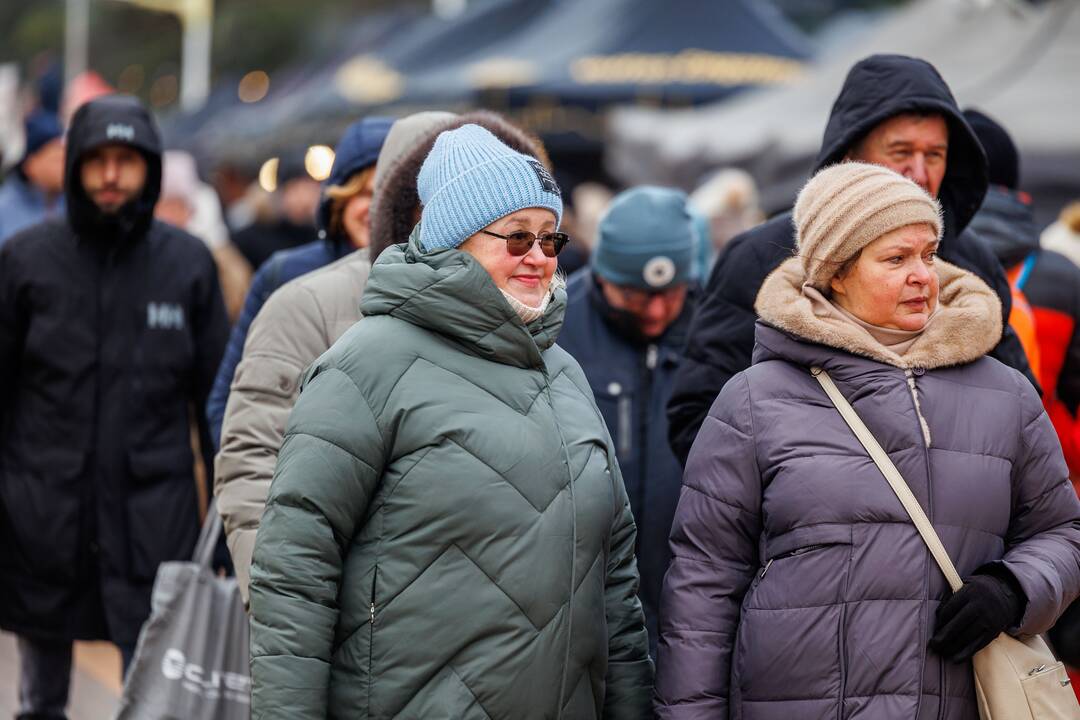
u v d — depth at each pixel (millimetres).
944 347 10266
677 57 52750
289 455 9812
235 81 125812
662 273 14672
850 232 10352
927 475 10008
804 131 33406
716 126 36500
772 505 10188
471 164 10117
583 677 10078
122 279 16766
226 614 13242
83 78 45969
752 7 54281
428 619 9602
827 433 10180
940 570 9891
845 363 10281
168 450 16875
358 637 9758
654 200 14906
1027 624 9891
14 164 26109
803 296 10578
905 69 12664
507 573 9641
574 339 15125
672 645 10438
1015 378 10539
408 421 9758
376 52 74688
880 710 9734
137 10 155125
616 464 10641
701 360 12922
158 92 146500
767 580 10148
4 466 16672
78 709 20141
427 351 9922
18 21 175125
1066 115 27703
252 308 14875
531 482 9789
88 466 16547
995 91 29266
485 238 10094
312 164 15227
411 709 9617
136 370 16719
